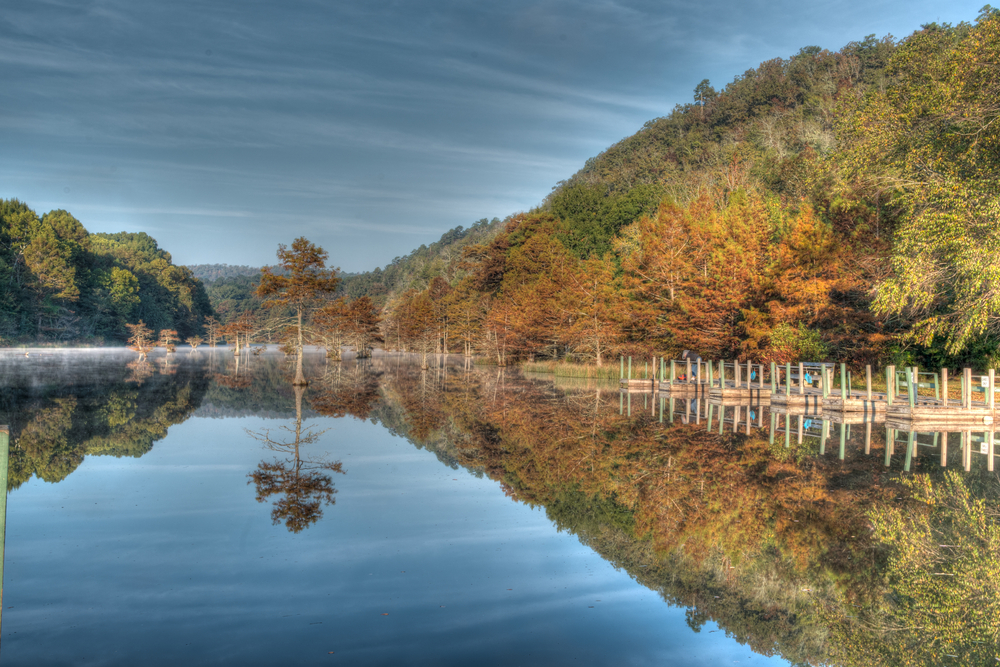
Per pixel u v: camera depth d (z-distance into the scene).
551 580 5.93
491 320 56.59
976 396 21.84
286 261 30.70
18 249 92.94
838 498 8.91
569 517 8.05
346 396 25.30
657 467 11.23
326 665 4.20
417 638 4.65
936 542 7.03
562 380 36.41
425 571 6.11
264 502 8.77
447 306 77.50
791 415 19.81
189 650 4.40
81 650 4.39
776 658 4.43
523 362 54.88
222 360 63.84
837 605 5.40
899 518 7.90
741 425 17.08
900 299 19.38
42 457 12.01
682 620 5.08
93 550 6.63
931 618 5.16
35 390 26.08
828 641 4.75
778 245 31.34
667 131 109.94
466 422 17.50
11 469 10.88
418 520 7.91
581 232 69.06
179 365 51.59
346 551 6.68
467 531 7.45
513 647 4.54
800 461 11.75
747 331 30.97
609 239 65.19
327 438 14.52
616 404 22.88
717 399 24.88
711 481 10.06
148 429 15.65
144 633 4.68
